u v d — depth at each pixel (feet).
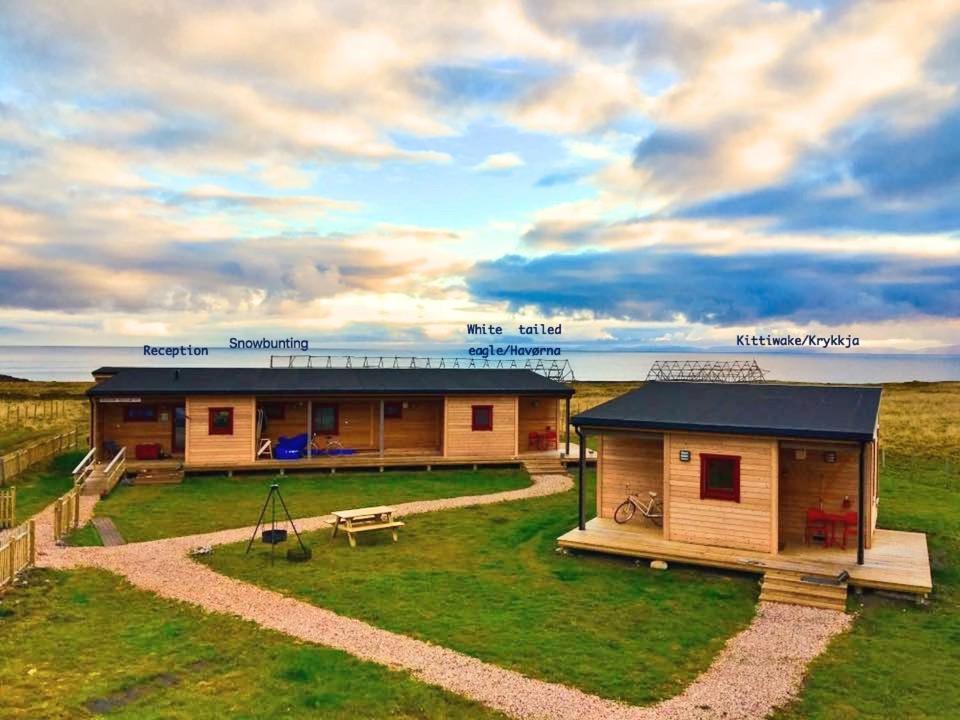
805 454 58.90
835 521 56.03
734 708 33.19
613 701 33.68
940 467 98.99
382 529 65.82
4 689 32.83
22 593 45.52
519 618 43.96
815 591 47.91
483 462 98.43
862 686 35.53
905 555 54.49
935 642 41.19
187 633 40.52
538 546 60.85
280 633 40.83
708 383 68.74
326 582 50.39
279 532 58.44
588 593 49.01
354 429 104.47
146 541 60.44
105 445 94.22
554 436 106.01
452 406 99.04
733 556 53.72
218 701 32.37
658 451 64.13
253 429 93.35
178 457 95.66
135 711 31.22
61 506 60.03
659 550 55.21
